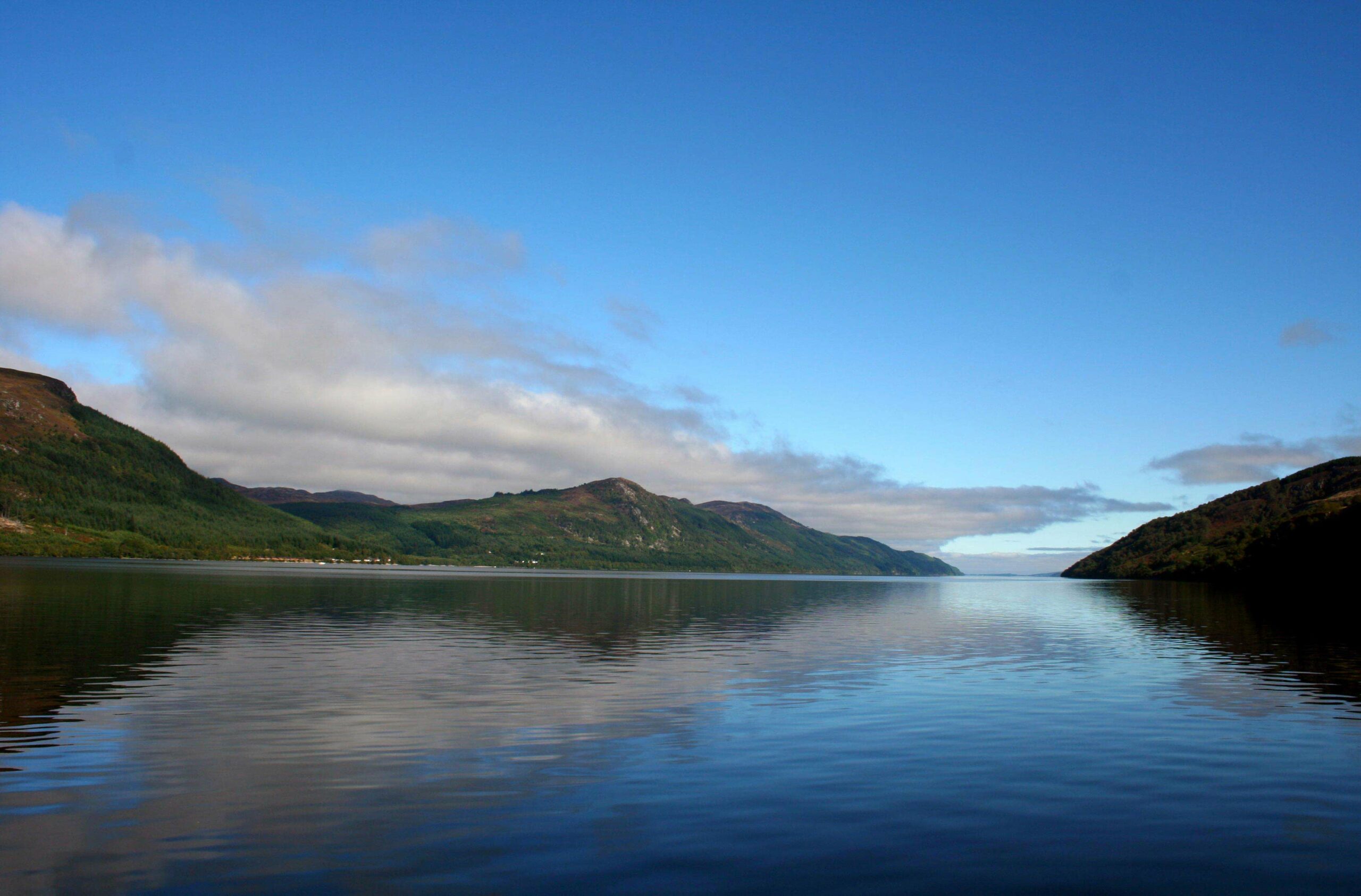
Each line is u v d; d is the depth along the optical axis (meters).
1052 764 23.69
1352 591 147.25
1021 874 15.50
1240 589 166.75
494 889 14.39
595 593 149.00
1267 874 15.66
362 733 26.52
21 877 14.55
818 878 15.14
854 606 118.00
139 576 146.38
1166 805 19.94
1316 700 34.94
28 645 46.44
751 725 28.75
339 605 88.81
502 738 26.16
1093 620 85.81
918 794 20.50
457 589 146.12
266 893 14.02
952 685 38.84
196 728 26.94
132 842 16.42
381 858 15.78
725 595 155.25
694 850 16.44
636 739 26.28
